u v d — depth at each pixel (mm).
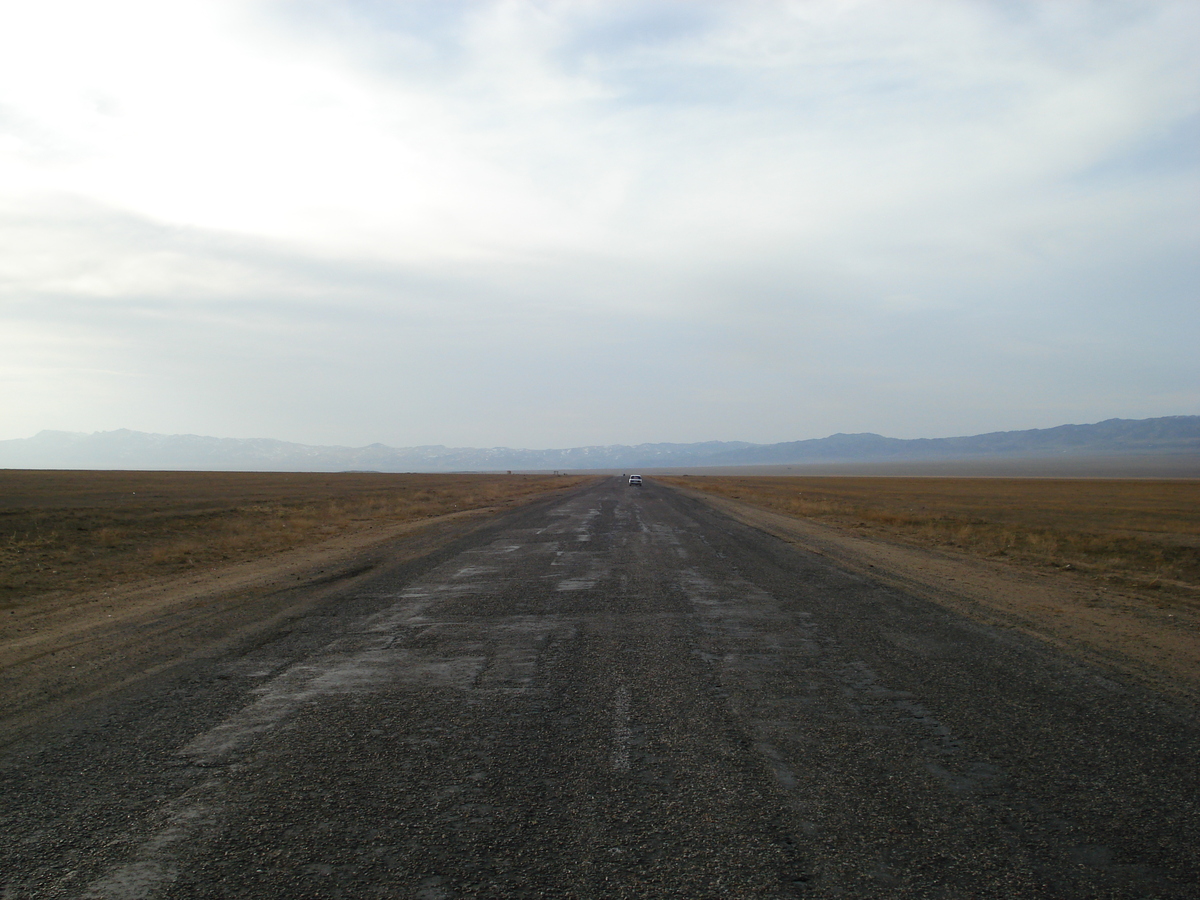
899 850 3189
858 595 9969
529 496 45188
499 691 5664
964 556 15375
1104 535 21844
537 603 9453
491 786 3877
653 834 3336
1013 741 4543
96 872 3061
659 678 6012
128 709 5301
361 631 7895
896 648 7016
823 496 52344
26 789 3912
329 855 3168
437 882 2939
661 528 20656
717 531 19750
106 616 9102
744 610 8922
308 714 5141
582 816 3521
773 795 3758
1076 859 3117
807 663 6469
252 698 5539
